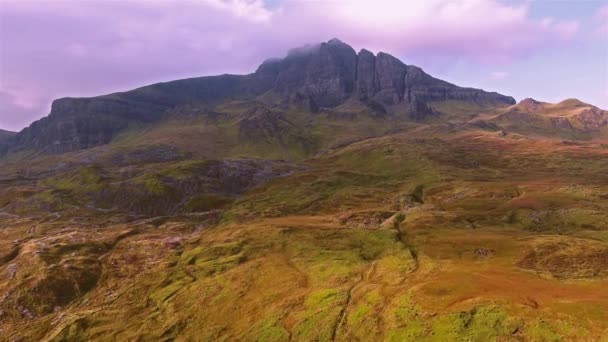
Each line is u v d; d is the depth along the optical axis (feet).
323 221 518.78
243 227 517.14
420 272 296.51
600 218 423.23
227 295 326.24
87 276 418.51
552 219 442.09
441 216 474.08
